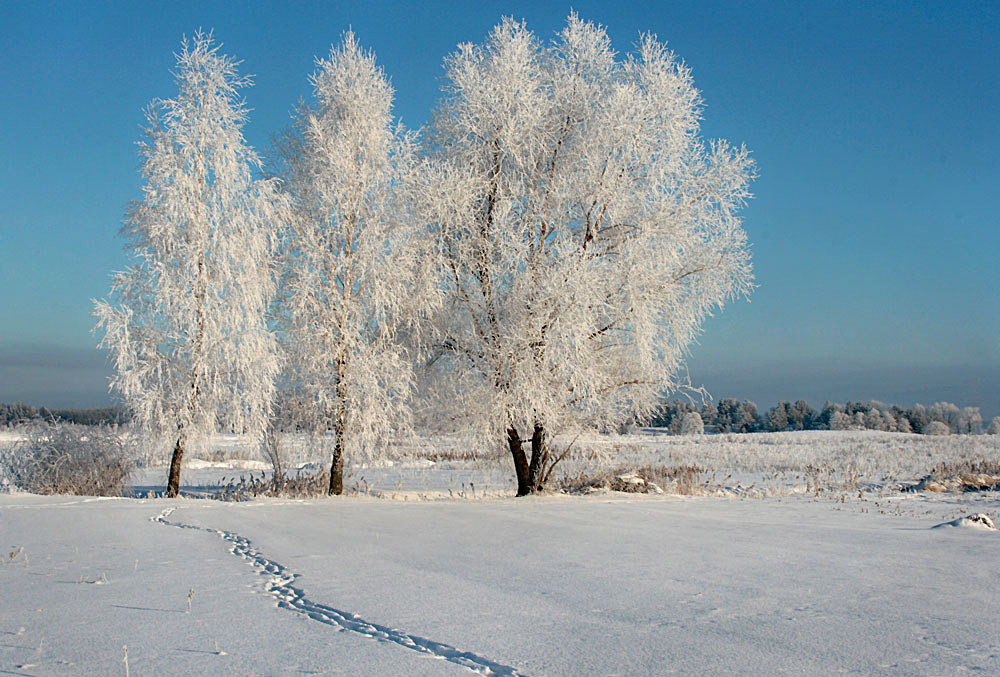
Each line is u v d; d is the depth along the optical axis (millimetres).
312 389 15883
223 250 16500
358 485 17594
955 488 17281
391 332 16516
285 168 17906
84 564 6812
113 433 18344
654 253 15109
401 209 16453
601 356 15648
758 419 127250
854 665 3709
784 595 5383
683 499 15336
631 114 15133
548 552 7414
